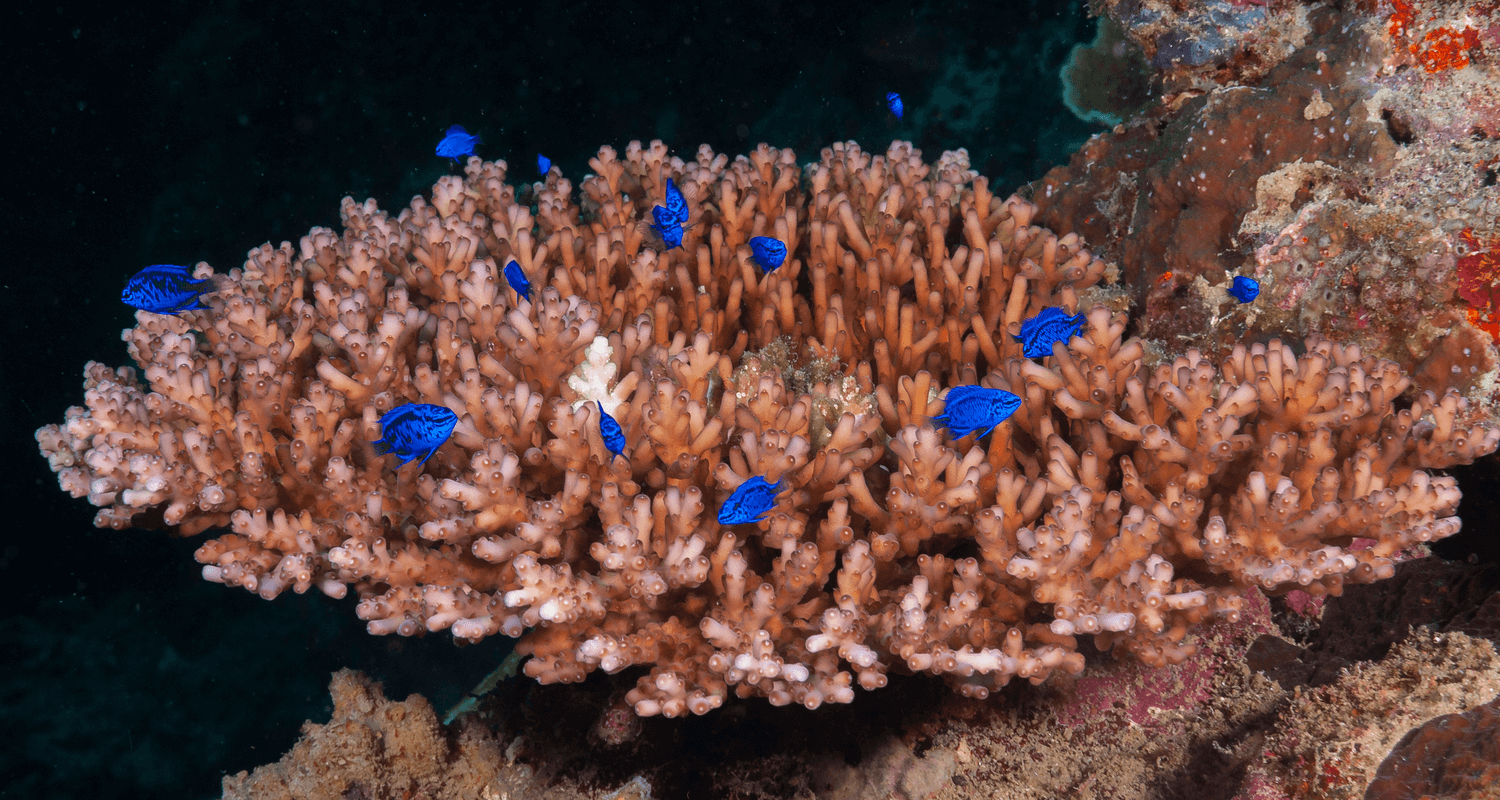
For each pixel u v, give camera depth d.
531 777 0.96
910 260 0.96
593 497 0.78
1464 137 0.89
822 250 0.98
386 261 0.98
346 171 2.49
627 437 0.80
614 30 2.34
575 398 0.81
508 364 0.85
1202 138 1.00
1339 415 0.77
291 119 2.41
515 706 1.00
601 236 0.95
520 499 0.76
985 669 0.73
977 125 1.98
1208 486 0.80
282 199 2.48
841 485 0.79
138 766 2.34
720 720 0.91
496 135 2.49
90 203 2.35
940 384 0.93
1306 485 0.77
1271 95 0.98
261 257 0.99
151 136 2.35
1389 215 0.88
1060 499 0.75
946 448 0.79
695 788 0.92
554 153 2.52
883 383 0.89
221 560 0.78
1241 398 0.77
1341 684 0.76
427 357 0.88
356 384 0.83
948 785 0.87
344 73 2.39
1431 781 0.69
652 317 0.92
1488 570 0.79
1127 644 0.76
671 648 0.76
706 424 0.80
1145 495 0.78
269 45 2.34
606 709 0.93
